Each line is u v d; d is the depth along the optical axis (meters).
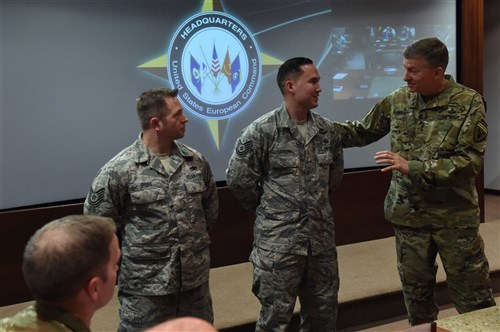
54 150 3.49
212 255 4.06
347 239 4.57
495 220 5.21
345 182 4.52
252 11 4.02
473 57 4.86
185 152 2.09
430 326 1.68
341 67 4.41
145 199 1.95
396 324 3.33
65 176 3.54
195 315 2.09
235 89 4.01
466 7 4.78
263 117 2.31
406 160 2.33
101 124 3.61
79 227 1.13
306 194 2.25
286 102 2.28
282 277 2.24
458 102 2.26
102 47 3.56
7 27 3.28
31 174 3.44
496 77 6.32
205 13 3.85
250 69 4.05
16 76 3.33
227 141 4.03
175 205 2.00
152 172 1.99
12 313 3.29
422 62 2.21
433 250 2.44
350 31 4.41
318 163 2.28
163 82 3.77
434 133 2.30
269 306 2.28
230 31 3.95
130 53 3.65
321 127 2.32
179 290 2.00
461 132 2.23
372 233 4.68
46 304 1.10
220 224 4.06
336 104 4.43
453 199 2.33
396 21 4.58
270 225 2.26
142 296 1.97
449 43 4.82
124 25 3.61
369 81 4.54
